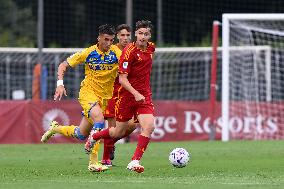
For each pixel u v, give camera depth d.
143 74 33.78
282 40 75.62
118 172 34.66
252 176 32.69
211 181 29.86
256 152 49.94
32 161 42.69
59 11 105.81
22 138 64.25
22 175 33.28
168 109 66.81
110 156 39.25
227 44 65.00
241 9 108.06
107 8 108.19
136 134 65.88
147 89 34.00
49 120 64.69
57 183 28.75
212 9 107.38
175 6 106.62
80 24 108.94
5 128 64.00
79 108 65.12
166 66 88.62
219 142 61.66
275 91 79.50
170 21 106.88
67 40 108.75
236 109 67.50
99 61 36.38
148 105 33.88
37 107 64.56
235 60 72.44
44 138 38.91
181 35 107.00
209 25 107.56
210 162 41.44
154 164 40.16
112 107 37.03
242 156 46.31
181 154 35.91
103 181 29.69
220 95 86.69
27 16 112.25
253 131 67.75
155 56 87.00
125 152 50.31
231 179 30.97
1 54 84.88
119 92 34.25
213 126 65.50
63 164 40.38
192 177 32.00
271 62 78.50
